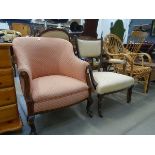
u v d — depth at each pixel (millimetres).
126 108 2107
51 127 1634
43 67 1814
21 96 2256
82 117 1837
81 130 1604
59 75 1864
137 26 4555
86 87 1653
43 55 1794
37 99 1348
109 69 2748
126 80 1970
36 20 3729
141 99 2426
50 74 1882
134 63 2738
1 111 1408
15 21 3738
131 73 2422
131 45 3328
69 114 1894
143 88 2883
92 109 2025
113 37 2801
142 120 1830
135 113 1983
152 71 2693
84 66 1656
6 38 1956
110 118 1839
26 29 3471
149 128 1683
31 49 1707
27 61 1595
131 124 1740
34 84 1516
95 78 1865
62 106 1517
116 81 1861
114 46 2803
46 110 1436
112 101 2307
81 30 3539
